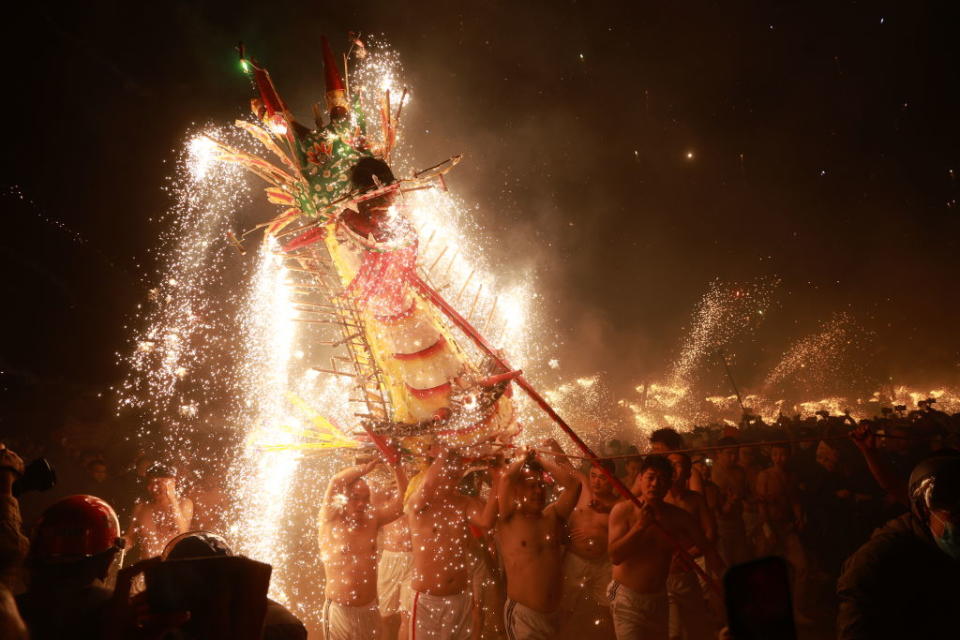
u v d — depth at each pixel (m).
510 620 5.09
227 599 2.11
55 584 2.32
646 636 4.81
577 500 5.18
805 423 12.51
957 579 2.67
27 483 2.75
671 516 4.84
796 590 7.22
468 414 4.77
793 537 7.41
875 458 3.41
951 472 2.61
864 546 2.80
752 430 12.36
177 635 2.07
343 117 4.73
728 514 7.23
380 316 4.70
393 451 4.90
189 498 7.53
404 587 5.27
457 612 4.94
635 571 4.84
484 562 5.88
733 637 1.38
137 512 5.95
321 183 4.57
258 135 4.79
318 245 4.98
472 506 5.13
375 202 4.51
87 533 2.36
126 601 2.08
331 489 5.19
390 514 5.25
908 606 2.69
